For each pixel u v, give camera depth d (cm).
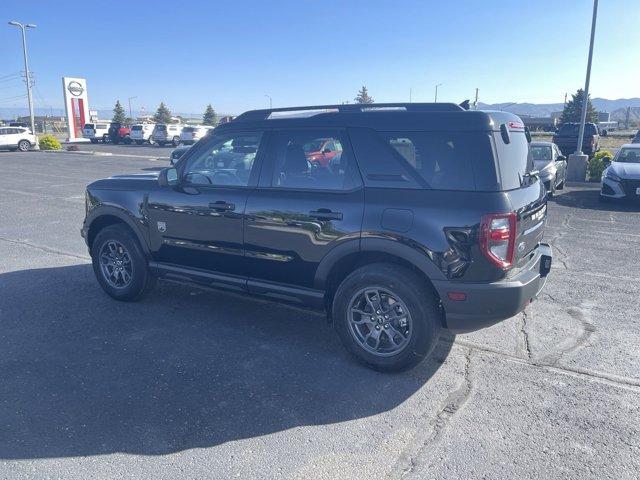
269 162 442
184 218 485
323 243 407
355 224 391
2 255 747
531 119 6888
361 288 397
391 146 387
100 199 541
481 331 488
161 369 407
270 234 434
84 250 781
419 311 378
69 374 397
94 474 287
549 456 305
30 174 1952
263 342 459
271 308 542
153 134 4403
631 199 1202
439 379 396
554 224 1002
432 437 323
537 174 446
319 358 430
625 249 800
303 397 369
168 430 328
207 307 541
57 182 1691
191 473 289
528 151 438
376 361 401
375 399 367
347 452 309
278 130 440
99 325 491
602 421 341
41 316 511
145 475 287
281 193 430
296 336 473
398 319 393
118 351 437
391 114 391
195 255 489
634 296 585
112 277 555
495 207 353
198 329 485
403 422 339
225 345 452
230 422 338
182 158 495
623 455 306
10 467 291
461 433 327
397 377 399
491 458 303
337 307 410
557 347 453
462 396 371
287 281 441
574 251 786
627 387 385
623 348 452
